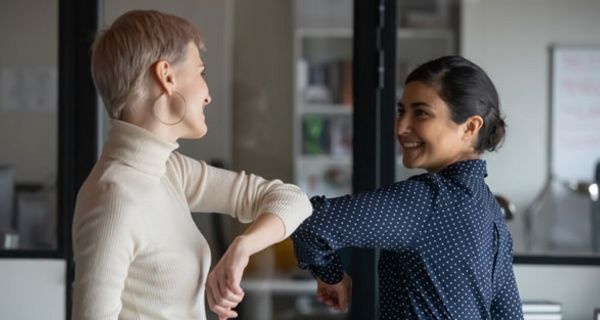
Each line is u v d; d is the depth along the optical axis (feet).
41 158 11.56
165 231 4.82
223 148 15.34
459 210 5.93
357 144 9.76
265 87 17.17
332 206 5.81
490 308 6.48
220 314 4.76
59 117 9.87
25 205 10.89
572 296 9.80
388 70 9.75
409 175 9.80
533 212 12.57
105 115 10.00
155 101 4.83
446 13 14.40
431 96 6.18
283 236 5.07
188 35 4.93
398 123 6.33
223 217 12.70
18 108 11.60
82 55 9.86
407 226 5.85
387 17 9.74
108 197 4.60
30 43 11.66
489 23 13.82
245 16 17.03
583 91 13.43
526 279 9.83
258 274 14.61
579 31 13.46
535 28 13.60
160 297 4.80
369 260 9.53
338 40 17.60
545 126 13.29
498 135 6.38
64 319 9.74
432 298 5.90
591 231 12.03
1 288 9.77
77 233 4.60
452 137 6.23
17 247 10.02
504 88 13.58
